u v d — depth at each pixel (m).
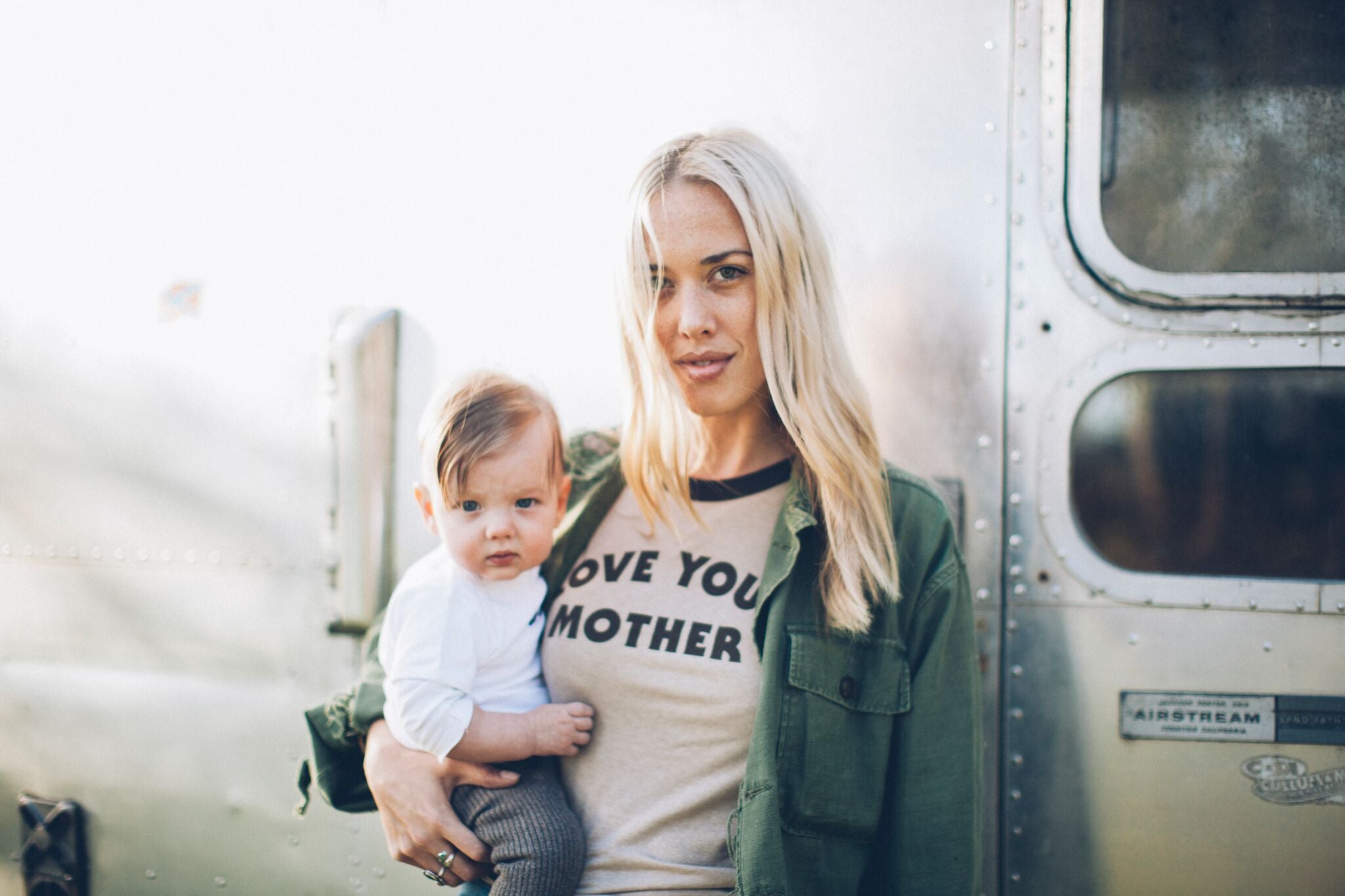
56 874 1.93
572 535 1.44
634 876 1.22
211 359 1.82
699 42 1.69
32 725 1.93
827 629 1.25
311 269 1.79
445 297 1.75
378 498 1.76
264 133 1.80
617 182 1.70
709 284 1.25
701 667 1.24
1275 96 1.63
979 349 1.66
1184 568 1.65
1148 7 1.64
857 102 1.66
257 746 1.84
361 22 1.77
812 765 1.21
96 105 1.86
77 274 1.87
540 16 1.72
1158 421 1.65
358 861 1.81
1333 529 1.62
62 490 1.89
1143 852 1.64
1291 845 1.62
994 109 1.65
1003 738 1.66
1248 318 1.62
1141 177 1.64
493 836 1.27
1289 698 1.61
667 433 1.35
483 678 1.36
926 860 1.22
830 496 1.25
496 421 1.31
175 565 1.85
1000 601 1.66
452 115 1.74
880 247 1.67
